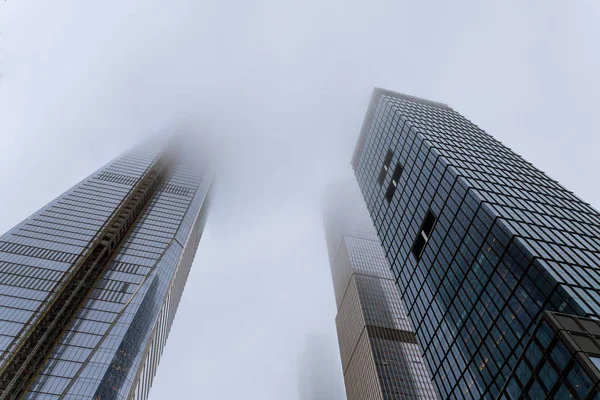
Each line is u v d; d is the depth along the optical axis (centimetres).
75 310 8894
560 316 3419
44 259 9981
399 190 8788
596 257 5050
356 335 17862
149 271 10731
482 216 5872
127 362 8162
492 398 4688
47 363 7438
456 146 8431
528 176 7800
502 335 4825
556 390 3141
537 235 5300
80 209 12612
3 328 7831
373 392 14438
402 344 16125
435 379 6188
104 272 10319
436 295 6550
